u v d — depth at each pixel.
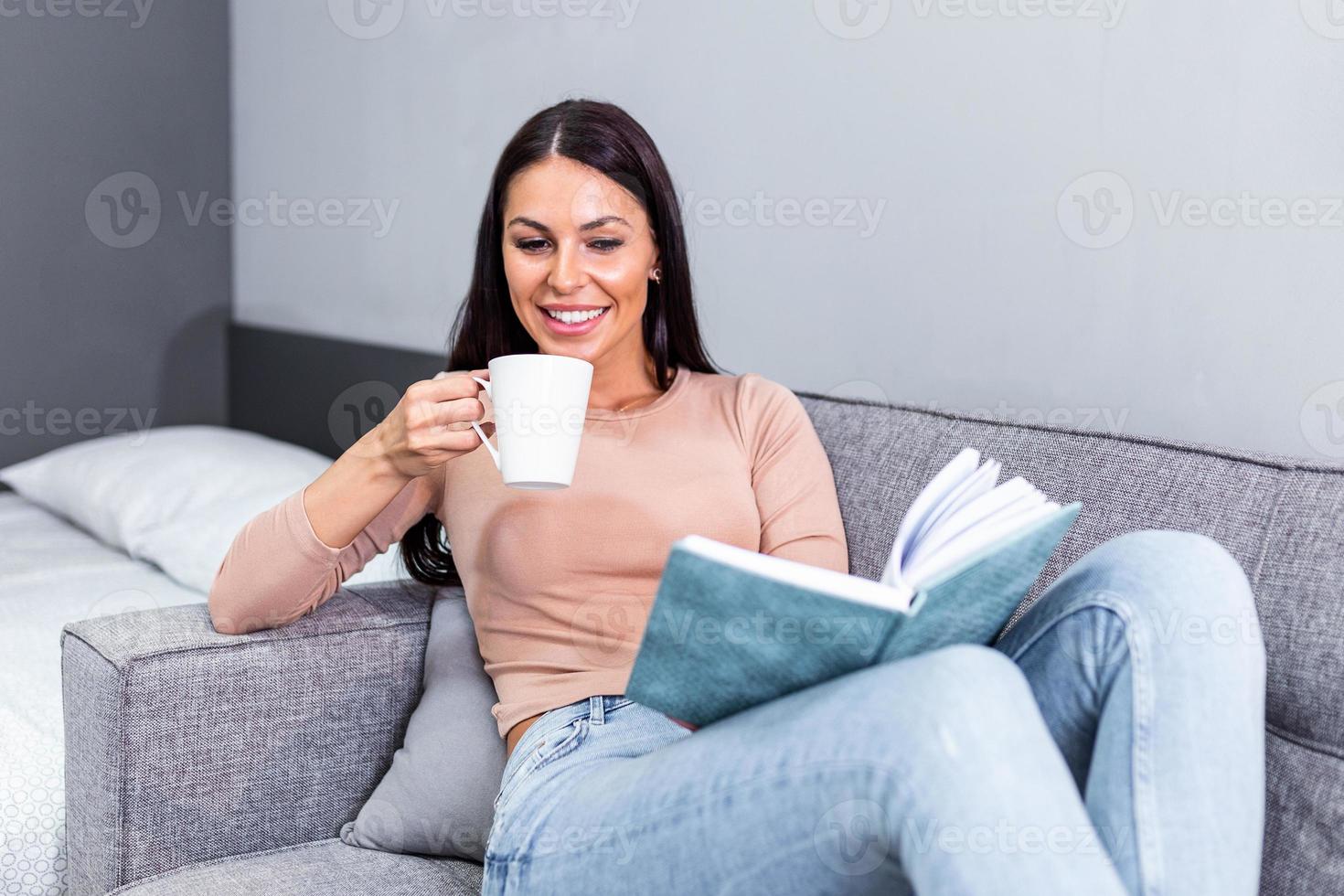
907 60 1.60
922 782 0.73
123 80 2.79
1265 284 1.26
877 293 1.68
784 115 1.77
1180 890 0.77
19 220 2.68
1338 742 0.90
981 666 0.78
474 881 1.12
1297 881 0.89
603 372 1.29
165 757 1.10
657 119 1.97
